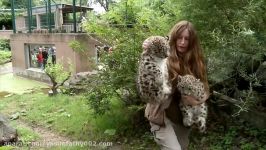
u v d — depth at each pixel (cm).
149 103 336
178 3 568
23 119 809
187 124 342
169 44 338
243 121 578
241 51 477
